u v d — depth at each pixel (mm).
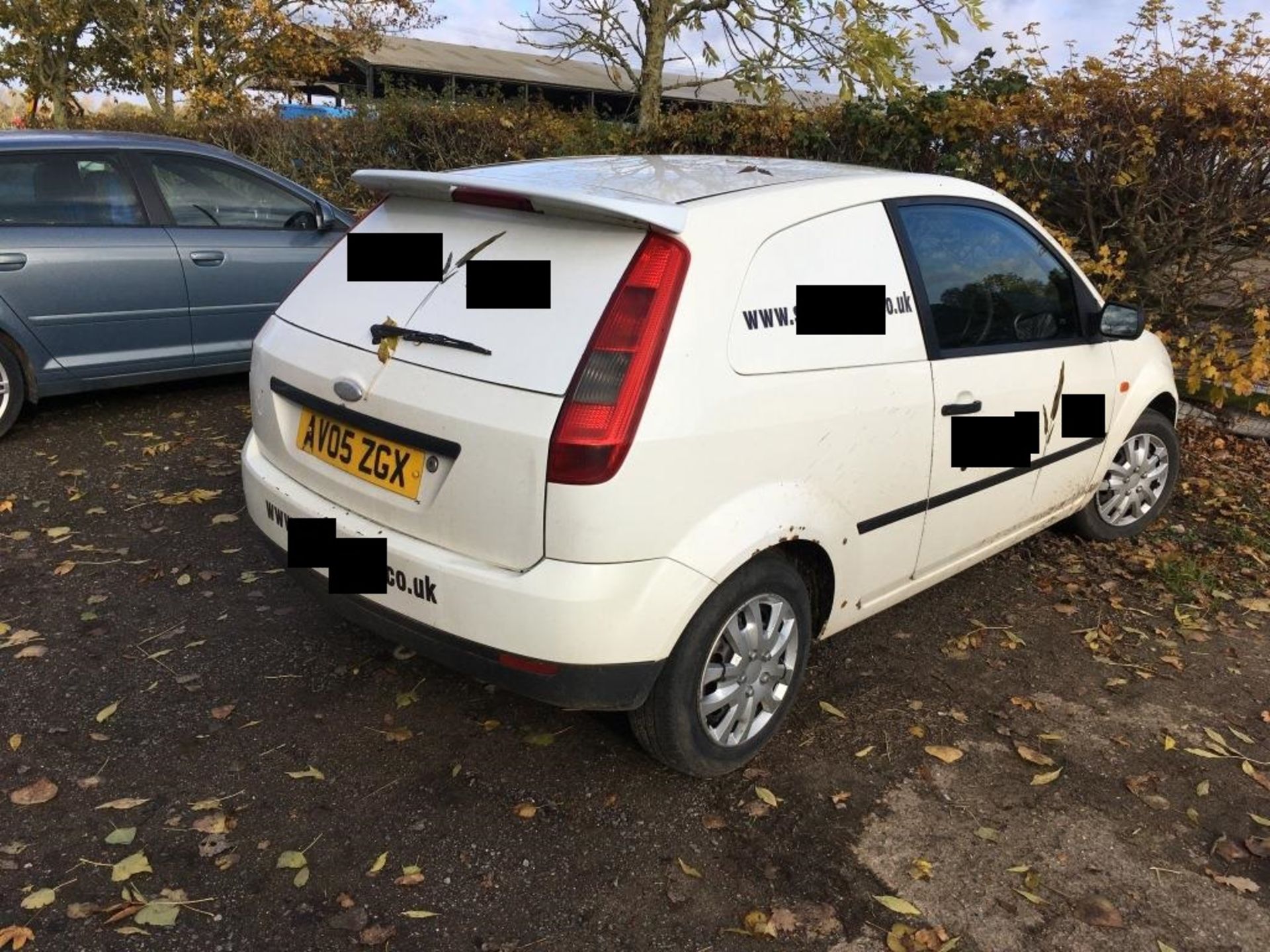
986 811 2701
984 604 3906
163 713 2951
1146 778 2867
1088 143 6039
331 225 6328
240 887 2320
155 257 5473
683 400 2301
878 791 2764
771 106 7996
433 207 2799
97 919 2205
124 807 2551
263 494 2895
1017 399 3361
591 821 2588
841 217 2809
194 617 3508
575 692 2344
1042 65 6121
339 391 2605
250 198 6031
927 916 2330
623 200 2363
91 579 3748
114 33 20672
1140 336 4008
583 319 2281
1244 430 6168
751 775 2801
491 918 2266
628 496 2229
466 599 2336
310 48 20766
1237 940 2301
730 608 2529
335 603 2727
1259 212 5793
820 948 2229
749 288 2482
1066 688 3334
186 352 5734
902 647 3559
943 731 3053
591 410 2205
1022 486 3564
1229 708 3256
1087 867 2510
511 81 26359
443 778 2727
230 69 20359
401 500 2490
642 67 10438
